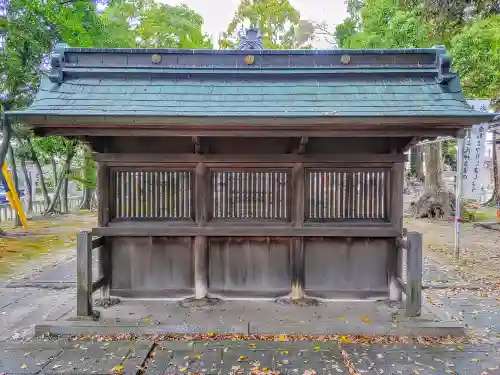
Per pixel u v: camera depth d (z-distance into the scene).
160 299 5.57
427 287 6.87
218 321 4.87
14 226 14.69
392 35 13.05
